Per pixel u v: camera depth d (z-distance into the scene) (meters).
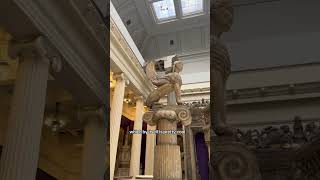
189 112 1.71
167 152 1.84
